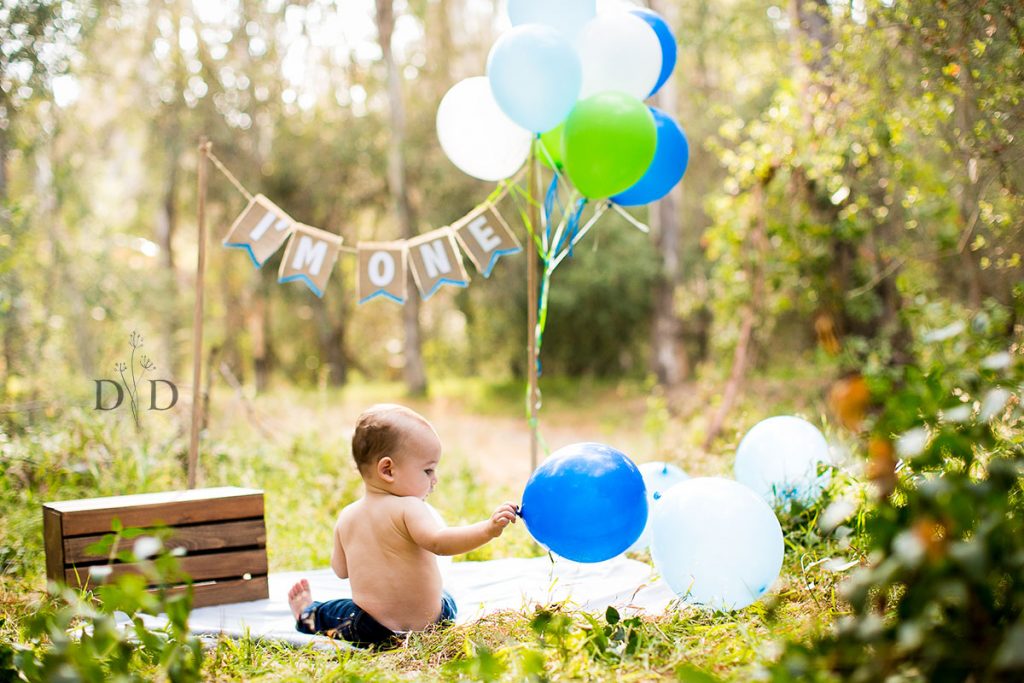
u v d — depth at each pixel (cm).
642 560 469
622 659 260
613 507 329
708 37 1288
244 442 806
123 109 1862
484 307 2170
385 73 2039
